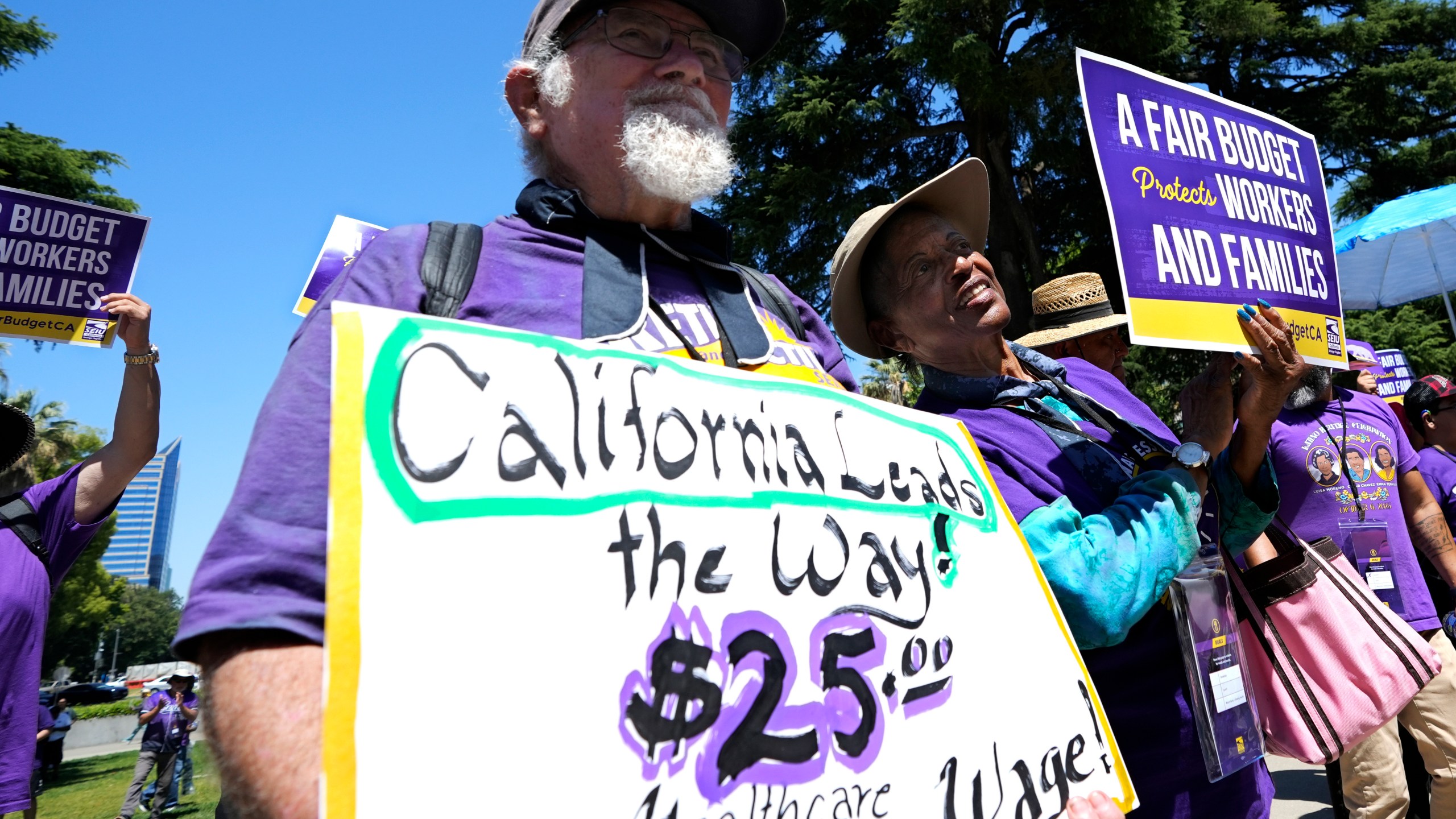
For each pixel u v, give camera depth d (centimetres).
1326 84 1670
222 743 71
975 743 101
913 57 1252
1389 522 309
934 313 187
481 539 73
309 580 77
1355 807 279
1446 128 1678
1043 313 335
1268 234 186
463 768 66
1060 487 165
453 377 78
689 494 89
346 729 62
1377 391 382
